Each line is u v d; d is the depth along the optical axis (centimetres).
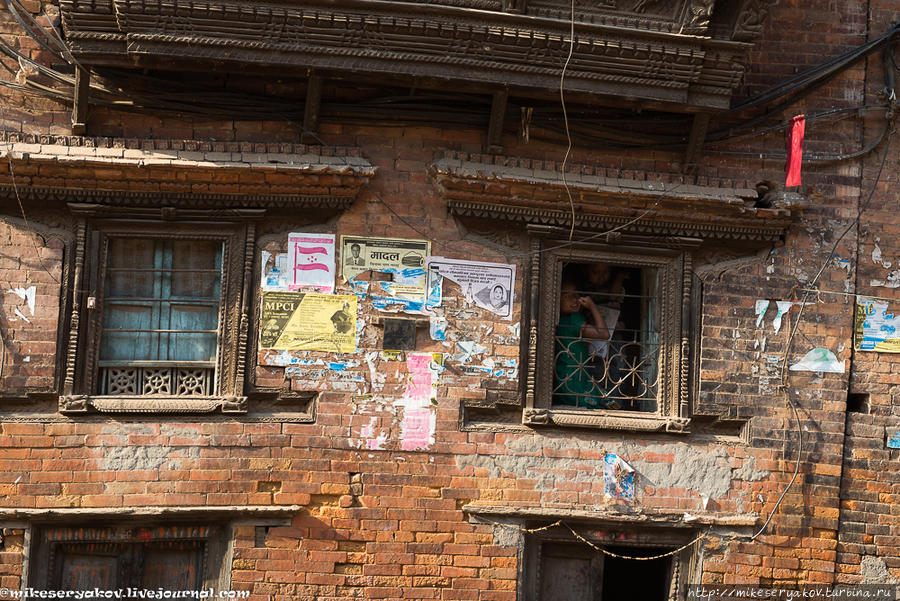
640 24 868
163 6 809
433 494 902
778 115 964
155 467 874
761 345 953
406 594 894
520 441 917
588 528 923
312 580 886
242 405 882
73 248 886
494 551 905
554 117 923
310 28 830
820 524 949
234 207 891
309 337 897
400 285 909
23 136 865
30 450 866
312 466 891
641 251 943
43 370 871
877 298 970
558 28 850
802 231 965
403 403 904
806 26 969
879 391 969
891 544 957
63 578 880
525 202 908
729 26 878
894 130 979
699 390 941
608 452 927
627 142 938
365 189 909
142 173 866
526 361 918
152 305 902
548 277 931
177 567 899
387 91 902
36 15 885
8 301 874
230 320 896
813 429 955
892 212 976
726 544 937
